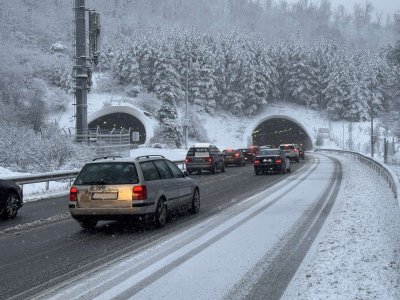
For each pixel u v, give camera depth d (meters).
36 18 156.50
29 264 8.57
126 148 42.50
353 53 138.62
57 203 18.48
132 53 111.75
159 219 12.05
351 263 7.91
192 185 14.38
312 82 122.69
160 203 12.15
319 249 9.15
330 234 10.53
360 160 47.69
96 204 11.56
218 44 119.00
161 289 6.82
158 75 108.75
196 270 7.83
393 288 6.50
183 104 110.38
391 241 9.41
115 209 11.46
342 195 18.08
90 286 7.05
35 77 106.75
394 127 41.19
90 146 36.19
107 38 139.88
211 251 9.20
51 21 162.75
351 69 114.25
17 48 116.25
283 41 131.38
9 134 32.19
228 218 13.32
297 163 47.62
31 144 31.86
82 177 11.90
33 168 30.61
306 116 117.62
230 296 6.47
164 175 12.90
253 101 116.62
